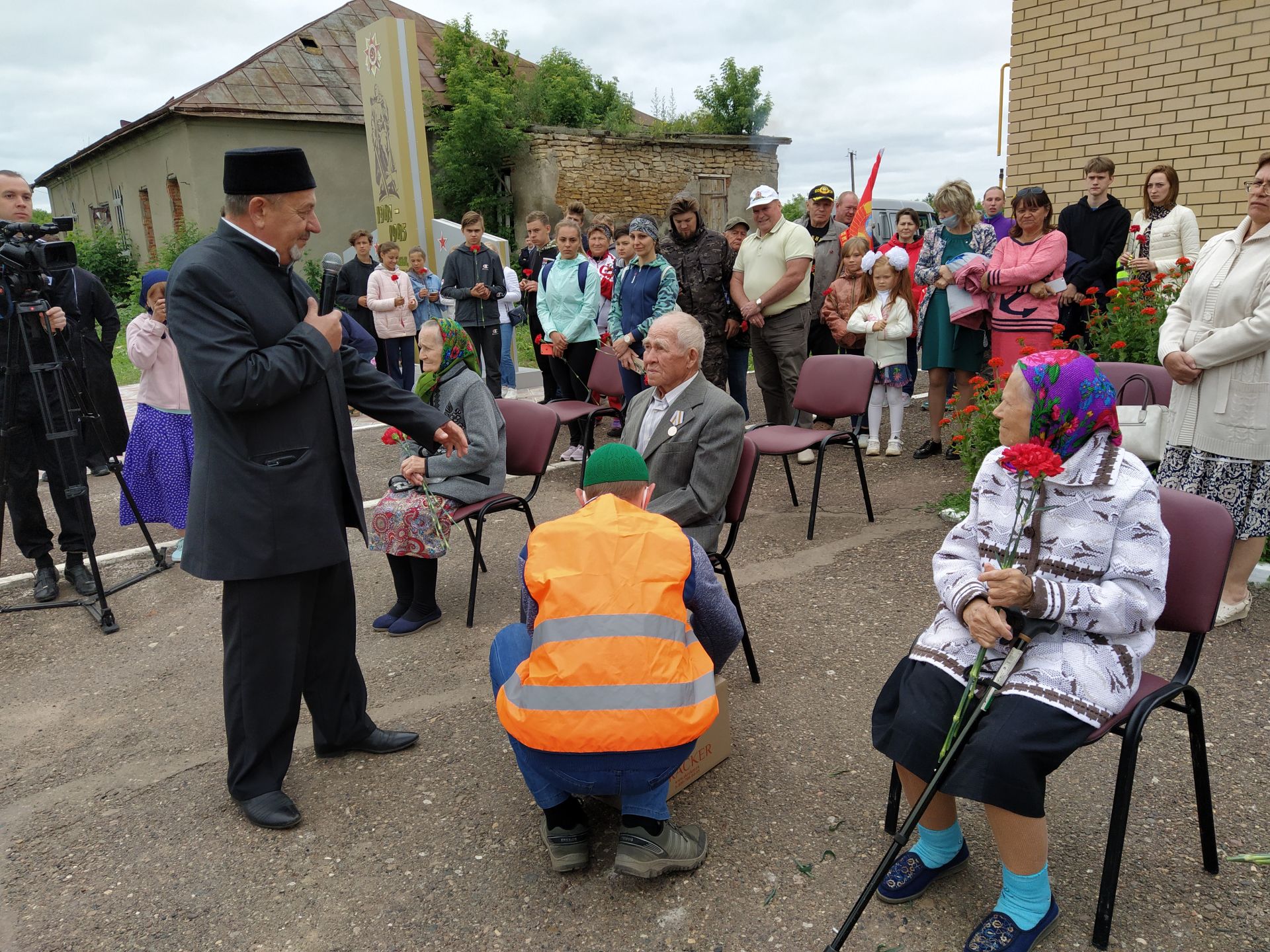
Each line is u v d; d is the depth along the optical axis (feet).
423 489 13.34
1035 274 18.69
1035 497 7.03
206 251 8.20
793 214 77.41
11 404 13.85
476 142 57.82
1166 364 12.08
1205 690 10.70
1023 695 6.71
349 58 64.08
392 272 30.63
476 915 7.72
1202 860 7.83
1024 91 26.43
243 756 9.09
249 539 8.40
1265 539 13.48
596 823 8.91
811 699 11.03
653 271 21.04
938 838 7.58
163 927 7.75
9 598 15.80
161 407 16.46
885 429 25.21
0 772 10.39
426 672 12.29
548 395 27.43
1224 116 22.26
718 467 11.25
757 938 7.28
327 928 7.65
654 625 7.18
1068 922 7.22
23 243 13.44
